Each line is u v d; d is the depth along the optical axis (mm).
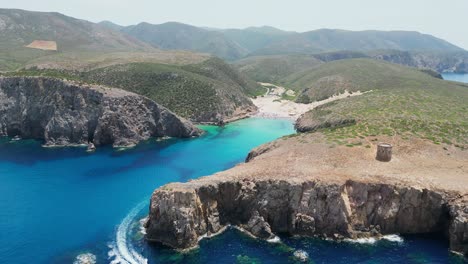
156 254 56281
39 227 65562
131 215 70312
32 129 123875
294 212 62000
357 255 55312
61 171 94625
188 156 108500
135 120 124812
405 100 115250
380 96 125438
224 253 56281
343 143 79750
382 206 61594
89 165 99500
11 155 106938
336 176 64500
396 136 83125
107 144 119125
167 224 59156
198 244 58781
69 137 119000
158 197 60188
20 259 55781
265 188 63938
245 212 64688
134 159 105375
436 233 61188
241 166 73250
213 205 63312
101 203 75688
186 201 58844
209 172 94438
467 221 55438
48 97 121750
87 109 119750
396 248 57125
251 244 58781
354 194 62406
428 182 62812
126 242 60094
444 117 96375
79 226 65875
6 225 66250
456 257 54625
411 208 61094
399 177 64375
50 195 79562
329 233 60719
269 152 82562
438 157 74062
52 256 56531
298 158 74062
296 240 59844
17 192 81062
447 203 59438
